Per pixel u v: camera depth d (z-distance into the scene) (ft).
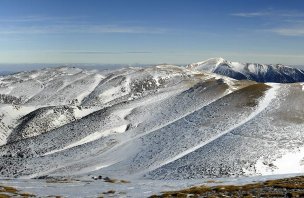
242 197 103.60
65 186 160.45
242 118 303.07
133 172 240.73
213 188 127.03
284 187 116.98
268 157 210.18
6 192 131.85
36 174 283.59
